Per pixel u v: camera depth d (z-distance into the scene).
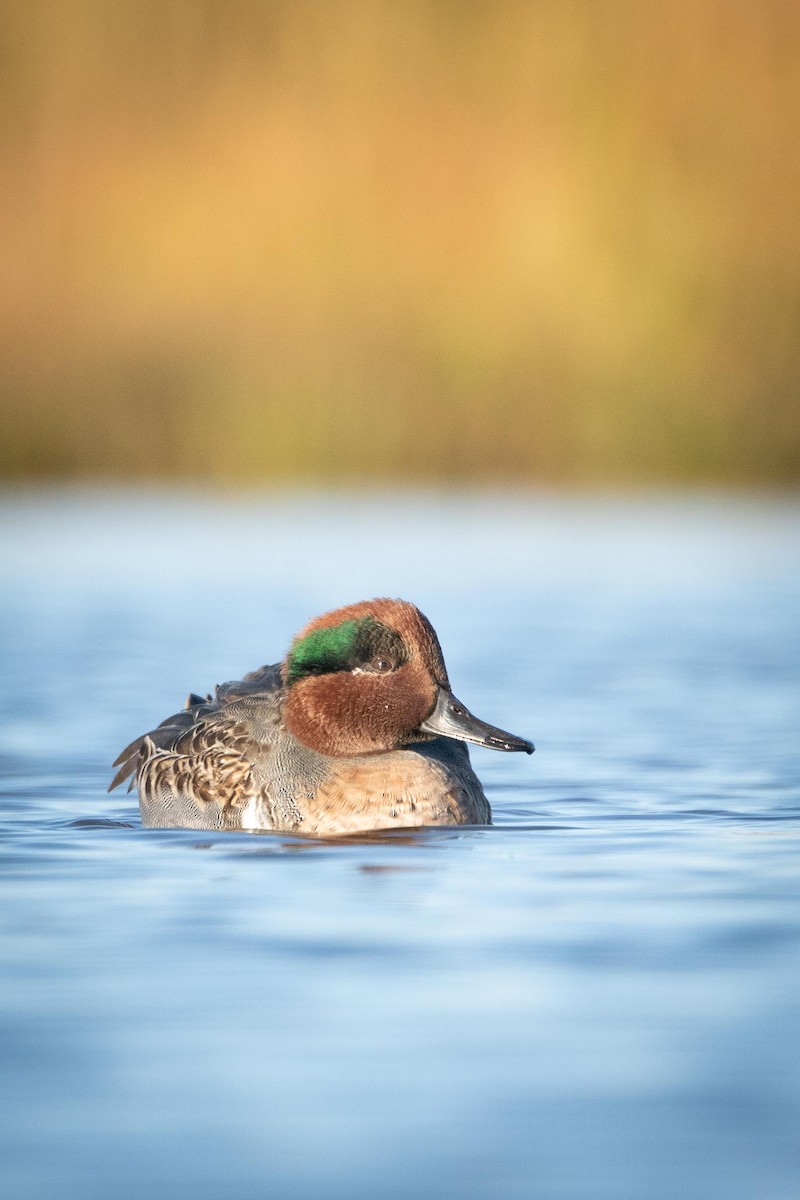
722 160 34.25
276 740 9.56
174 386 32.12
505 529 25.91
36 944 6.63
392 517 27.55
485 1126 4.93
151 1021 5.75
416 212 34.41
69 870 8.01
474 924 6.91
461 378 31.58
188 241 35.25
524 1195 4.52
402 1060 5.41
